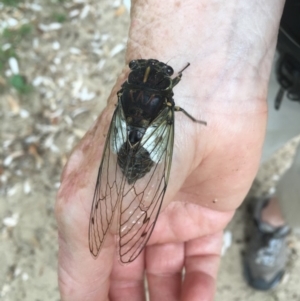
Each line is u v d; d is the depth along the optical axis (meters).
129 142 0.10
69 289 0.11
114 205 0.10
